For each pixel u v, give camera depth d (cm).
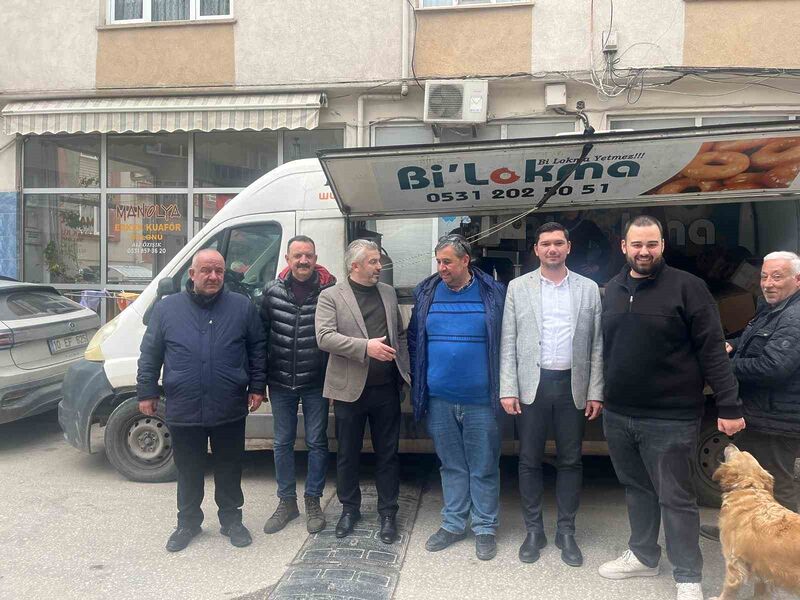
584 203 444
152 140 940
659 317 316
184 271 498
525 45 830
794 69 788
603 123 837
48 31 924
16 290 624
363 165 403
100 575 354
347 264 387
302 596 328
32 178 965
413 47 850
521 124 855
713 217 541
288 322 403
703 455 440
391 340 385
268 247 489
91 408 504
